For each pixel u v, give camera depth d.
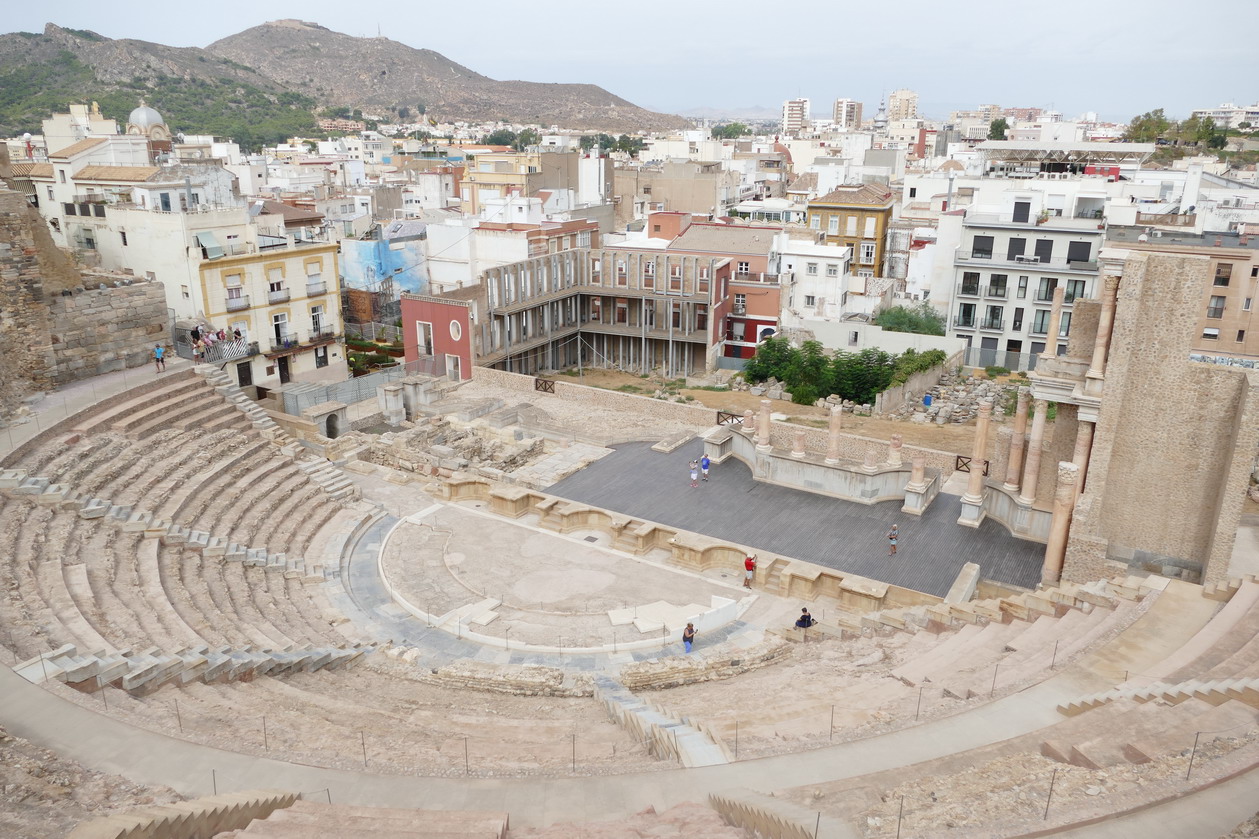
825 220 99.19
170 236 56.59
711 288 72.44
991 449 50.66
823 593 34.03
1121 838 12.27
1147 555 31.95
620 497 42.84
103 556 27.53
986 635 25.56
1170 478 30.89
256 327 60.97
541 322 74.06
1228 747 14.69
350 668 26.81
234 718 18.95
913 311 81.25
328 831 13.06
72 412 37.16
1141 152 91.81
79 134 97.06
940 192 108.31
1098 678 20.09
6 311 38.12
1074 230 70.56
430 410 53.59
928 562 36.06
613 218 108.06
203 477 36.50
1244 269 62.97
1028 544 37.59
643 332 75.06
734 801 14.59
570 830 13.62
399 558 36.16
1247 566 32.09
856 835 12.42
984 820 12.92
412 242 89.81
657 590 33.84
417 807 15.02
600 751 18.48
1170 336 29.78
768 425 44.91
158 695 19.84
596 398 56.97
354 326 88.94
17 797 14.05
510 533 38.84
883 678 23.12
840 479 42.69
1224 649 21.16
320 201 110.94
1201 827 12.52
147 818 12.45
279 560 33.59
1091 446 31.83
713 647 29.61
